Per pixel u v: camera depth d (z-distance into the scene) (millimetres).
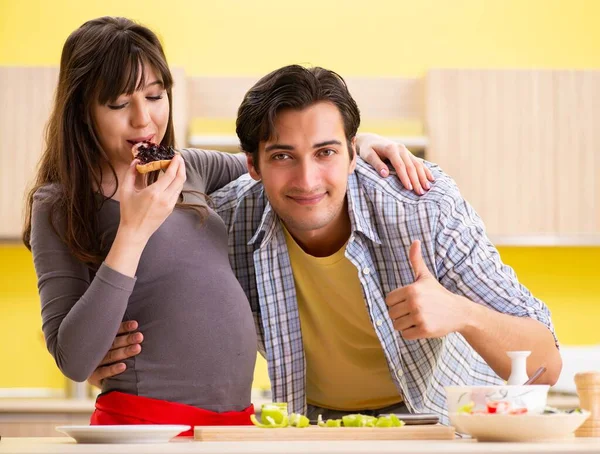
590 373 1552
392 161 2135
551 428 1360
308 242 2090
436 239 2041
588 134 3920
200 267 1887
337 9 4219
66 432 1447
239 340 1877
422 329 1682
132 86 1826
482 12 4238
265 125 1899
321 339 2201
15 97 3836
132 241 1715
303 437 1461
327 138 1888
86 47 1861
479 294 2029
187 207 1945
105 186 1927
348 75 4203
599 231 3906
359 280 2107
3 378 4066
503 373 1891
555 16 4250
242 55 4199
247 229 2191
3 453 1204
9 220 3814
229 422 1831
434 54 4223
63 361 1726
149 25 3908
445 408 2203
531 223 3895
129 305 1849
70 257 1861
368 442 1373
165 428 1423
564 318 4156
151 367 1826
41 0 4172
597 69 3990
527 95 3918
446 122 3895
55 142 1935
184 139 3779
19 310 4098
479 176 3895
